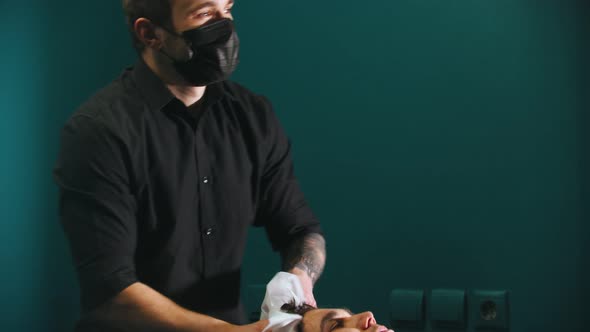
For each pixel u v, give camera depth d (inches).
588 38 122.5
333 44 132.6
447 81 127.8
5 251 145.5
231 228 73.2
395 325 126.8
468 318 125.8
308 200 132.7
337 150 132.0
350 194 131.2
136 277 65.7
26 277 144.8
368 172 130.6
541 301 123.7
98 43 145.9
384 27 130.6
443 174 127.6
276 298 65.2
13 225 145.6
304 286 70.1
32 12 147.5
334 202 131.7
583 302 122.0
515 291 124.6
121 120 67.4
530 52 124.7
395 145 129.6
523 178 124.7
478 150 126.4
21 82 147.0
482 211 126.1
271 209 77.2
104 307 63.6
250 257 133.6
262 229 133.2
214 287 73.1
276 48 135.0
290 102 134.0
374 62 130.8
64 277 143.3
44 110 146.4
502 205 125.3
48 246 144.0
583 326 122.0
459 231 127.0
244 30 136.3
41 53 146.9
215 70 67.7
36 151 145.9
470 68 127.0
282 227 76.8
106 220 65.4
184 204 70.1
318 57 133.2
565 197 123.1
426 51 128.6
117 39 145.4
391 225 129.4
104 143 65.8
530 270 124.2
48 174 145.2
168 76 69.5
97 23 146.1
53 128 145.9
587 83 122.5
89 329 64.7
